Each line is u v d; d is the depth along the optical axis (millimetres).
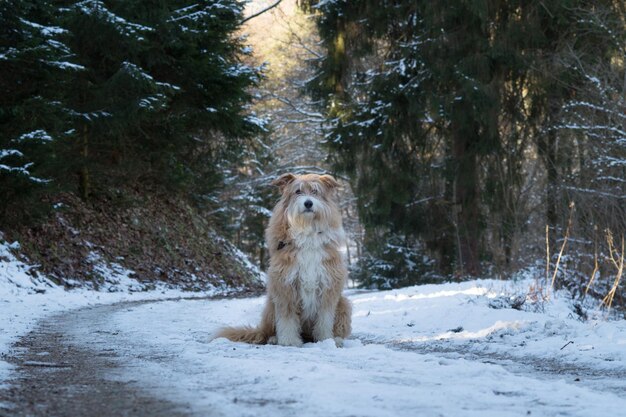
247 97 24891
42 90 16781
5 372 5516
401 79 26781
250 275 28906
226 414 3701
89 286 19203
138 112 19828
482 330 8633
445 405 3863
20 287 16312
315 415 3607
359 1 27781
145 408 3957
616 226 15938
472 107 24656
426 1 25250
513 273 18375
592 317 10219
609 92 20234
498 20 25938
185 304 15375
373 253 32438
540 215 25047
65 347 7426
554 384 4668
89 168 22172
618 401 4117
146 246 23547
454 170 26438
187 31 21469
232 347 7145
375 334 9250
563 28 25453
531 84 25359
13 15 15273
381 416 3572
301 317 7680
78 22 18734
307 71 40375
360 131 27078
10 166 15828
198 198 29578
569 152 23266
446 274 29828
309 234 7430
